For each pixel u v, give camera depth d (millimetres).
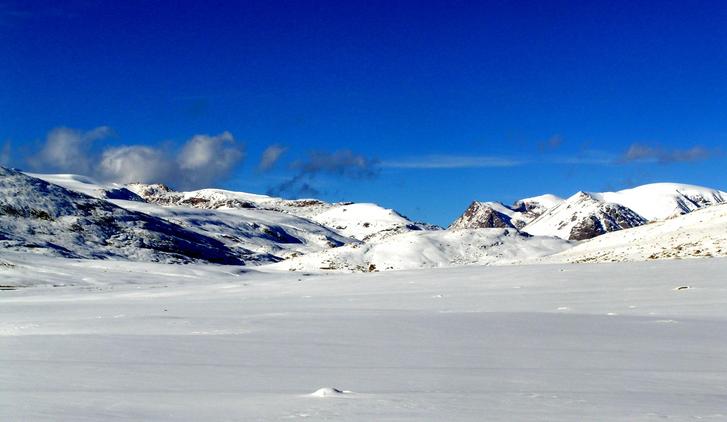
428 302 37781
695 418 9172
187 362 16594
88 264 112688
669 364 15750
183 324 27656
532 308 32562
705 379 13469
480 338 21188
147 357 17562
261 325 26312
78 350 19125
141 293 60594
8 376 14281
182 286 71250
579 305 32531
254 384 13133
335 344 20047
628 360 16406
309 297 46594
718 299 31531
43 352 18719
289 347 19438
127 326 27703
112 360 17000
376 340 20984
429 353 17984
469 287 45250
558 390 12133
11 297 63500
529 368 15305
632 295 34844
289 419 9102
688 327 23250
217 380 13664
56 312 39438
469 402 10555
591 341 20141
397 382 13266
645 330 22609
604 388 12359
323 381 13414
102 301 52062
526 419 9055
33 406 10344
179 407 10180
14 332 26984
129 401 10844
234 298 49844
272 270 126062
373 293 46500
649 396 11352
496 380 13453
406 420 8953
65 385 13008
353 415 9359
